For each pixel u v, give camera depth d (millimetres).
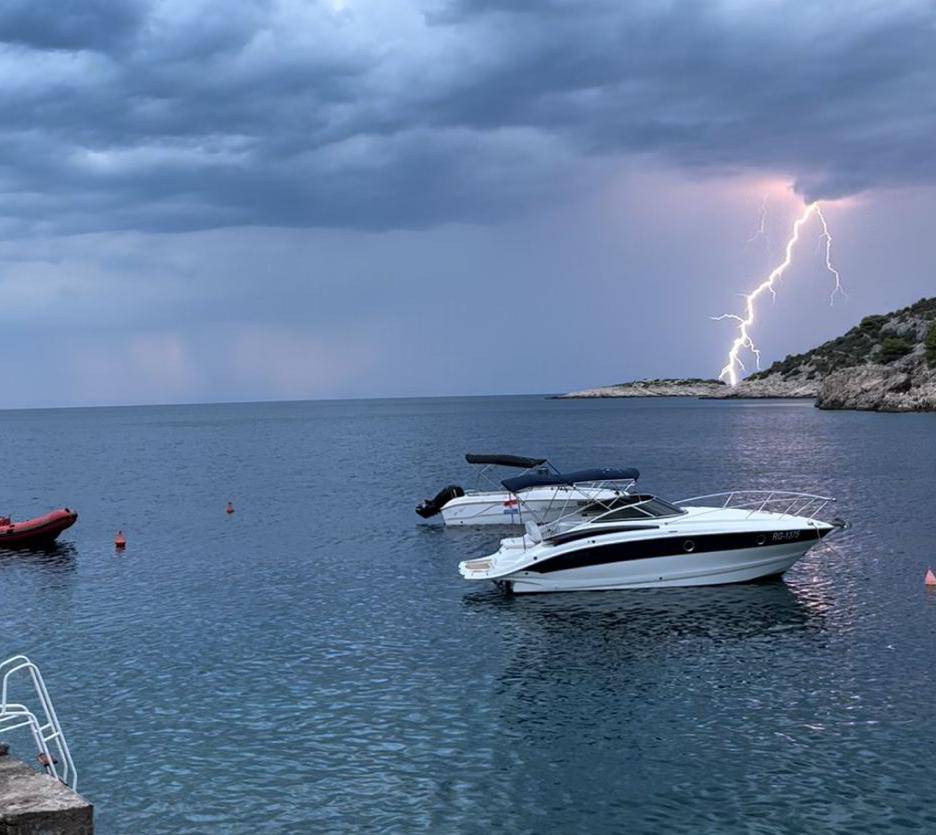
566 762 18484
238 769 18422
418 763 18594
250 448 134750
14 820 9852
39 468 106000
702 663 24641
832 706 21016
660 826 15883
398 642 27281
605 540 32875
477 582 35812
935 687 22062
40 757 14203
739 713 20812
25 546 47688
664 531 33156
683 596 32312
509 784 17594
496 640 27391
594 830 15805
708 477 75375
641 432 152250
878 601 30922
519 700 22062
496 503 50750
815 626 27984
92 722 21047
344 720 20922
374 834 15836
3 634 29234
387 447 128375
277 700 22281
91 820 10227
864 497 60000
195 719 21109
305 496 68688
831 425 153250
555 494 46406
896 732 19391
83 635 28828
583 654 25797
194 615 31125
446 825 16109
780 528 33375
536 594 33219
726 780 17484
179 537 49844
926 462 84938
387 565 39781
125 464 109438
